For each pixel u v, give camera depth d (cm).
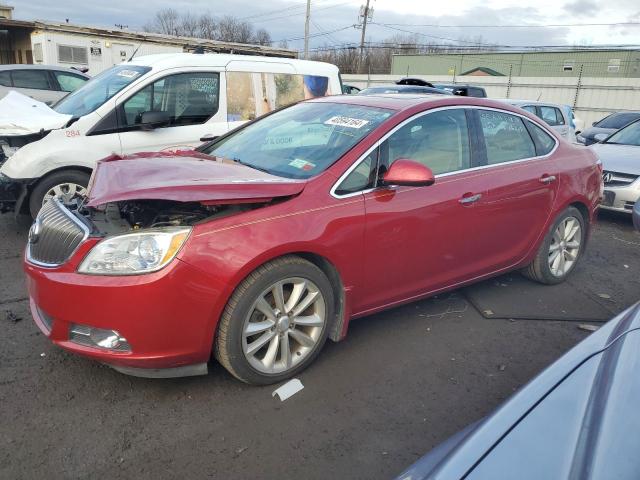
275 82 693
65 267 275
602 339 198
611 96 2816
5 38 2189
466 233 386
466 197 378
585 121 2908
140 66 623
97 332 276
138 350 272
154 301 265
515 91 3116
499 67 4431
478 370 342
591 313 434
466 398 312
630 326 199
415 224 351
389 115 362
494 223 405
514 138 434
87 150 564
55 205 322
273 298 306
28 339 353
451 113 391
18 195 555
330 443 269
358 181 331
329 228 311
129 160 353
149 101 602
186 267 268
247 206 298
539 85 3038
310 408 296
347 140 348
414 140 363
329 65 754
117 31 1880
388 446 269
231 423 280
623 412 152
